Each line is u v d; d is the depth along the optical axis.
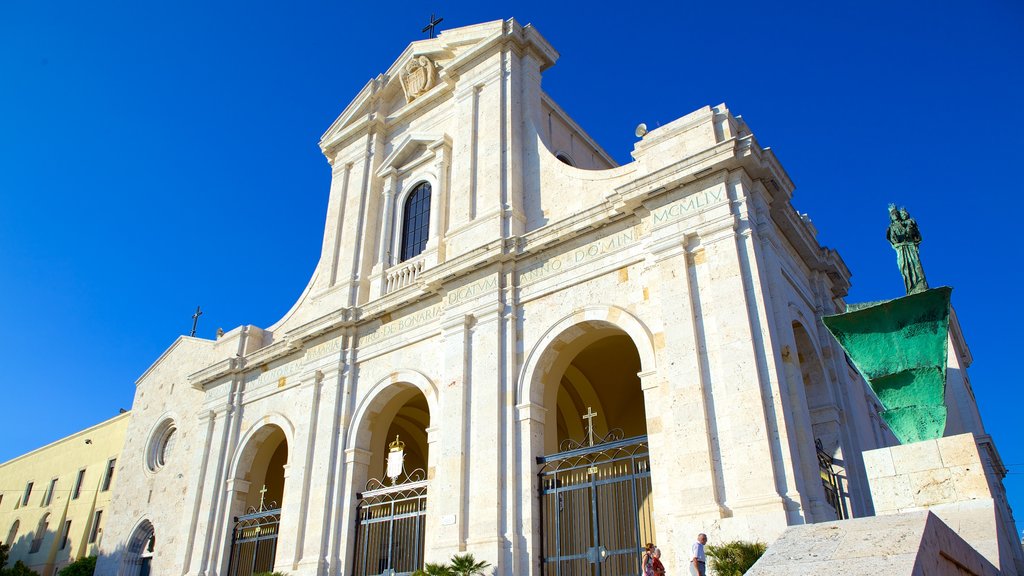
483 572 15.30
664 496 14.00
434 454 18.23
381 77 26.28
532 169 20.19
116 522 27.33
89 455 36.00
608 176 18.34
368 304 21.75
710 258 14.91
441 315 19.64
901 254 12.59
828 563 6.31
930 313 11.71
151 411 29.09
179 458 26.39
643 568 13.22
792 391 13.85
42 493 37.38
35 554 35.19
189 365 28.42
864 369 12.18
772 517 12.25
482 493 16.23
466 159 21.14
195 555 22.75
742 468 13.02
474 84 22.22
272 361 24.28
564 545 15.98
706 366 14.27
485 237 19.33
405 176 24.33
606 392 22.58
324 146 26.94
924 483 10.62
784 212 16.55
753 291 14.28
